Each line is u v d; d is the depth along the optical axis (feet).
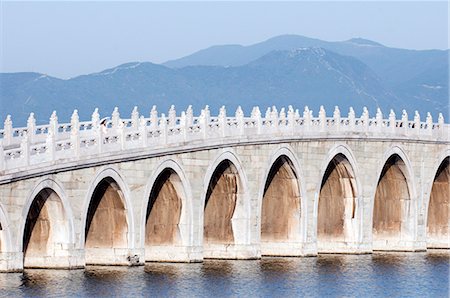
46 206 352.08
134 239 374.02
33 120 382.22
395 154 465.88
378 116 460.14
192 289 343.67
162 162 380.58
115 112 402.93
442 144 484.33
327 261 423.23
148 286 343.26
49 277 344.08
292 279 373.61
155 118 405.59
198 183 393.70
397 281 381.40
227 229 412.77
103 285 338.54
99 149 359.46
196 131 392.88
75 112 385.29
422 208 476.13
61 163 346.95
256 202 414.82
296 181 431.43
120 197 370.94
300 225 432.25
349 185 451.94
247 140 408.87
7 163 332.60
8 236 335.26
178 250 392.88
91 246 377.09
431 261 436.35
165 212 393.50
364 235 453.99
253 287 353.72
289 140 424.87
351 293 354.54
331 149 440.86
